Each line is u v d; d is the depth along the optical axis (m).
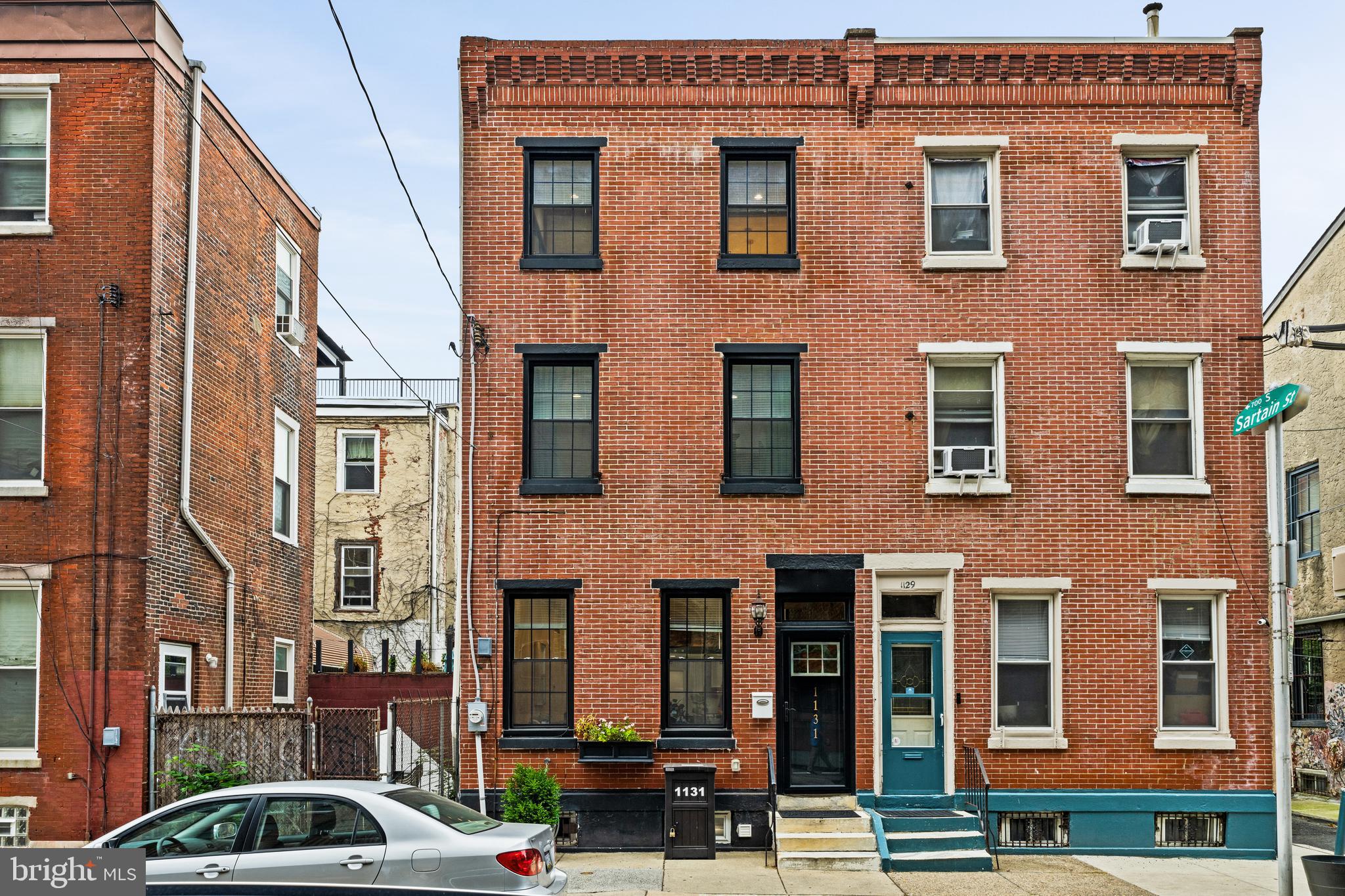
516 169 18.62
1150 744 17.86
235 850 11.20
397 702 18.33
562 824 17.58
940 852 16.39
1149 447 18.48
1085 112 18.80
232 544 20.22
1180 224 18.58
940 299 18.52
